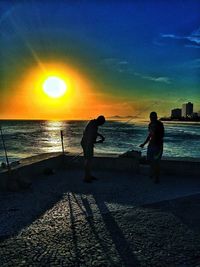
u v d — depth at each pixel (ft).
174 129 329.93
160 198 23.97
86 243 15.83
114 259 14.17
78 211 20.83
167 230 17.60
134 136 199.41
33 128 371.76
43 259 14.16
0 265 13.62
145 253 14.78
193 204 22.45
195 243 15.92
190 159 32.83
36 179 29.76
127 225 18.33
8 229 17.63
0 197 23.86
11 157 101.40
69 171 33.76
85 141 28.73
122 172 33.14
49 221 18.93
